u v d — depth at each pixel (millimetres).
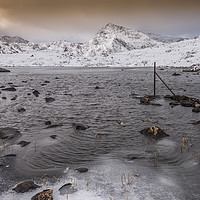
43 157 6488
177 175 5316
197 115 12000
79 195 4289
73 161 6223
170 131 9109
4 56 130500
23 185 4629
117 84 29938
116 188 4590
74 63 126125
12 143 7617
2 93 20500
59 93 21281
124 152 6895
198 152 6781
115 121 10930
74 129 9500
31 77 42188
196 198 4242
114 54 173250
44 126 9945
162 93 21109
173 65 89188
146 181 4945
